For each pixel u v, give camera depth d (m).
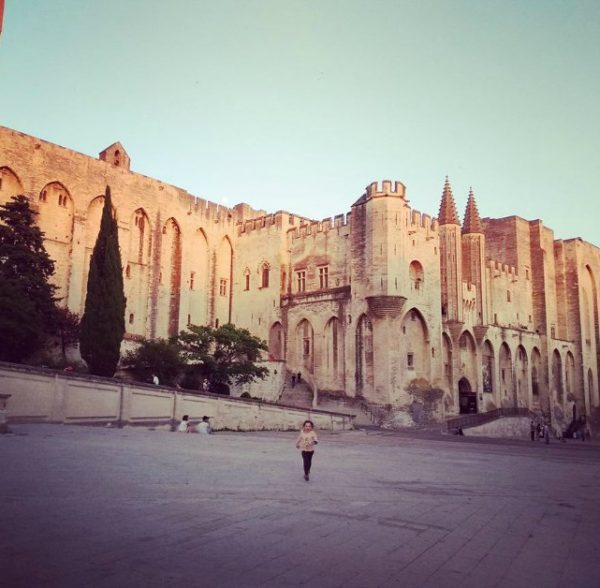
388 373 48.47
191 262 59.56
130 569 6.94
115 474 12.96
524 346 71.69
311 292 56.38
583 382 79.81
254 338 44.75
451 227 59.44
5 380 23.12
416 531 9.70
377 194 51.34
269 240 61.59
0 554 7.14
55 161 47.50
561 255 83.94
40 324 35.22
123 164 55.06
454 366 57.59
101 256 38.34
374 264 50.31
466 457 23.55
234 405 35.03
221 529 9.03
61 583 6.35
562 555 8.77
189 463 15.78
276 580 6.90
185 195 59.50
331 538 8.92
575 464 22.66
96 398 26.86
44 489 10.84
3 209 42.62
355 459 20.39
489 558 8.40
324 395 52.72
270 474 14.89
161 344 40.78
